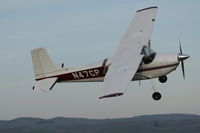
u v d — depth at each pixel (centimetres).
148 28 5722
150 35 5522
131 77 4516
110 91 4244
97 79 5672
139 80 5338
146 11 6241
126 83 4372
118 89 4238
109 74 4756
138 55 5047
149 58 5184
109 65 5512
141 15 6178
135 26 5912
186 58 5184
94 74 5650
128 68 4762
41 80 6006
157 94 5234
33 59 6022
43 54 5997
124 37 5712
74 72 5791
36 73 6025
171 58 5184
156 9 6219
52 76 5956
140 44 5322
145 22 5925
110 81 4534
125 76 4562
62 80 5916
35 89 5894
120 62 4997
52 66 5978
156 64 5191
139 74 5250
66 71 5869
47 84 5916
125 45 5456
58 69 5962
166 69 5203
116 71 4769
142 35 5566
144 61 5203
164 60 5184
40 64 5997
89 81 5741
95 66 5625
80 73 5741
